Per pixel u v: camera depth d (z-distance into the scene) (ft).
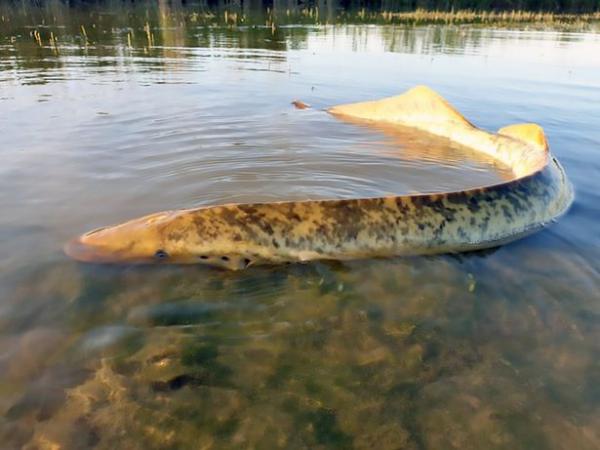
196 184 1.57
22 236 1.18
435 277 1.09
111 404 0.73
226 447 0.67
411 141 2.17
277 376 0.80
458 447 0.68
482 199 1.29
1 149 1.83
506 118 2.52
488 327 0.93
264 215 1.16
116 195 1.46
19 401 0.73
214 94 2.86
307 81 3.33
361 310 0.97
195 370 0.80
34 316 0.90
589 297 1.02
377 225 1.19
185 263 1.10
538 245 1.24
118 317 0.92
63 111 2.39
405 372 0.81
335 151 1.97
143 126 2.18
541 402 0.75
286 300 0.99
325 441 0.68
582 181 1.66
